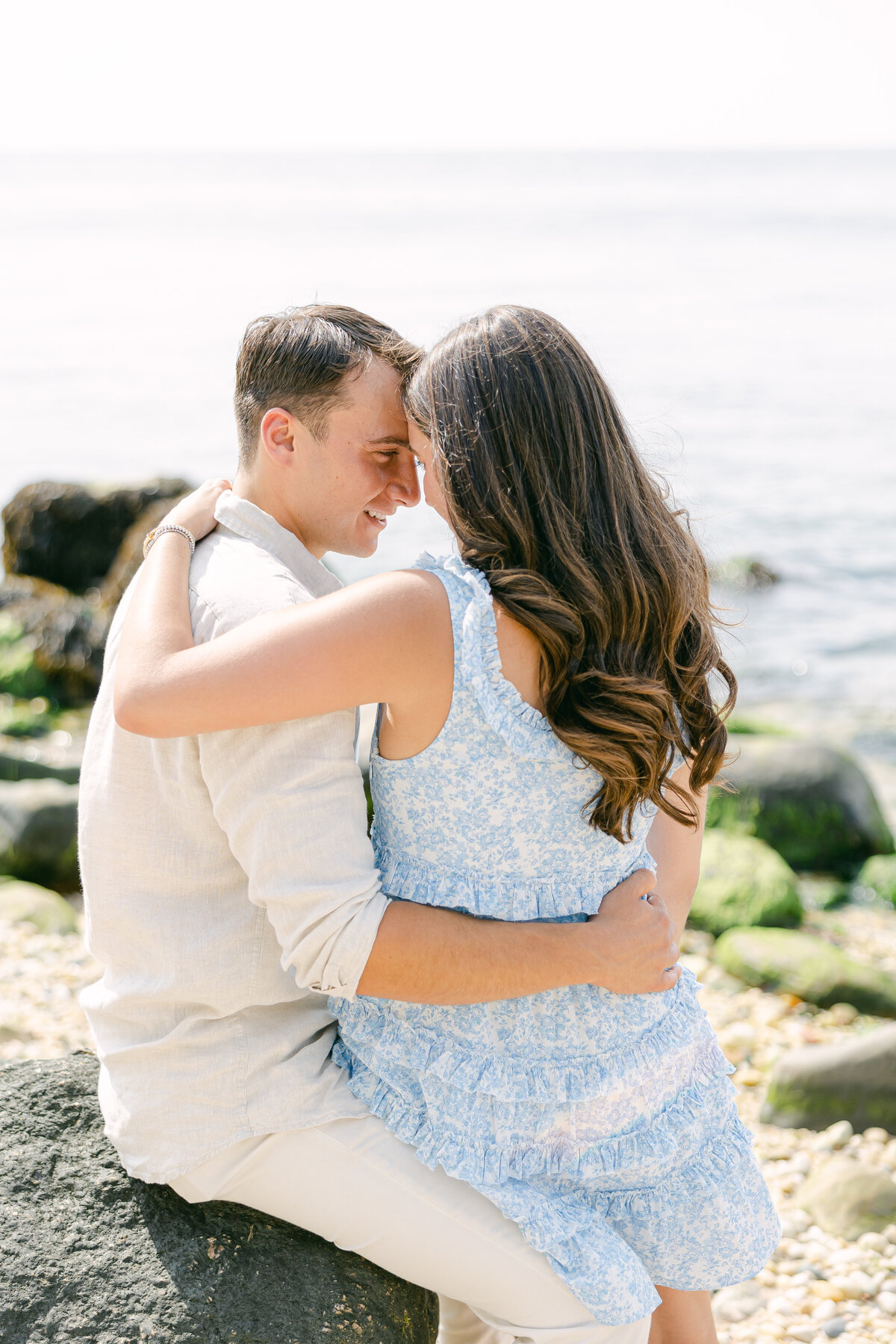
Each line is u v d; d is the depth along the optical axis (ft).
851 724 30.42
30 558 32.73
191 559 6.16
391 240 234.38
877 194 442.91
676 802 6.79
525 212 335.67
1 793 19.94
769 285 151.53
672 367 93.30
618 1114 5.80
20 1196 6.07
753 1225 6.08
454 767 5.41
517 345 5.44
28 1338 5.49
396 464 6.42
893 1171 11.66
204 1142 5.83
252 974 5.87
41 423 74.95
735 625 6.82
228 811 5.46
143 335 112.68
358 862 5.39
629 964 5.62
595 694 5.35
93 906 6.11
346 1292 5.86
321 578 6.40
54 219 314.76
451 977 5.37
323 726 5.39
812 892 20.31
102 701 6.28
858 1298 9.91
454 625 5.31
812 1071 12.56
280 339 6.25
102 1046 6.14
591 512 5.40
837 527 49.65
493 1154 5.62
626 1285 5.50
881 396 82.94
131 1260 5.82
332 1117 5.80
